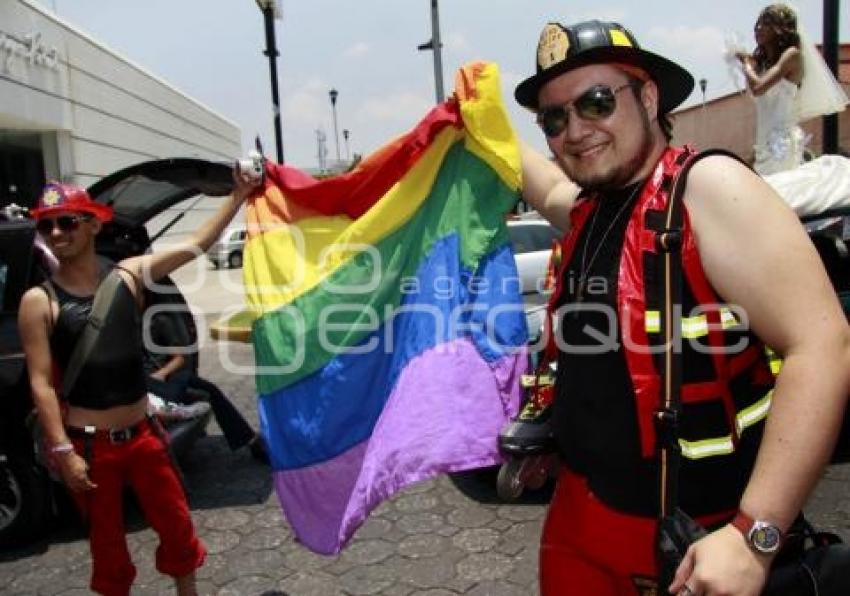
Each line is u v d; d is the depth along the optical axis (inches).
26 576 147.7
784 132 182.2
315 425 101.0
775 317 54.9
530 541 148.9
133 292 120.6
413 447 88.4
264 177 113.3
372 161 104.7
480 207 96.3
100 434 117.8
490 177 96.8
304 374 102.0
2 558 156.0
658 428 61.2
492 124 95.1
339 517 100.1
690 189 60.1
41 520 158.9
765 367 64.6
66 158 789.2
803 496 52.4
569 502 74.1
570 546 74.4
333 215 109.0
